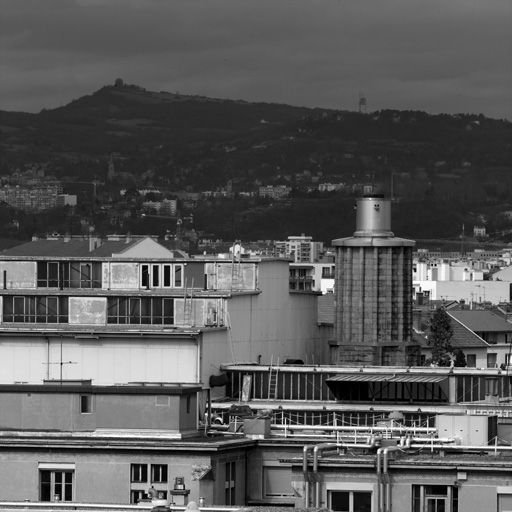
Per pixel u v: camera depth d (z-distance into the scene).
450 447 161.62
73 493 165.38
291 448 169.38
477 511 151.62
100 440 166.12
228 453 167.00
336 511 153.75
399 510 152.62
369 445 160.38
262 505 165.50
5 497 165.88
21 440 165.88
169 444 164.75
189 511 138.75
